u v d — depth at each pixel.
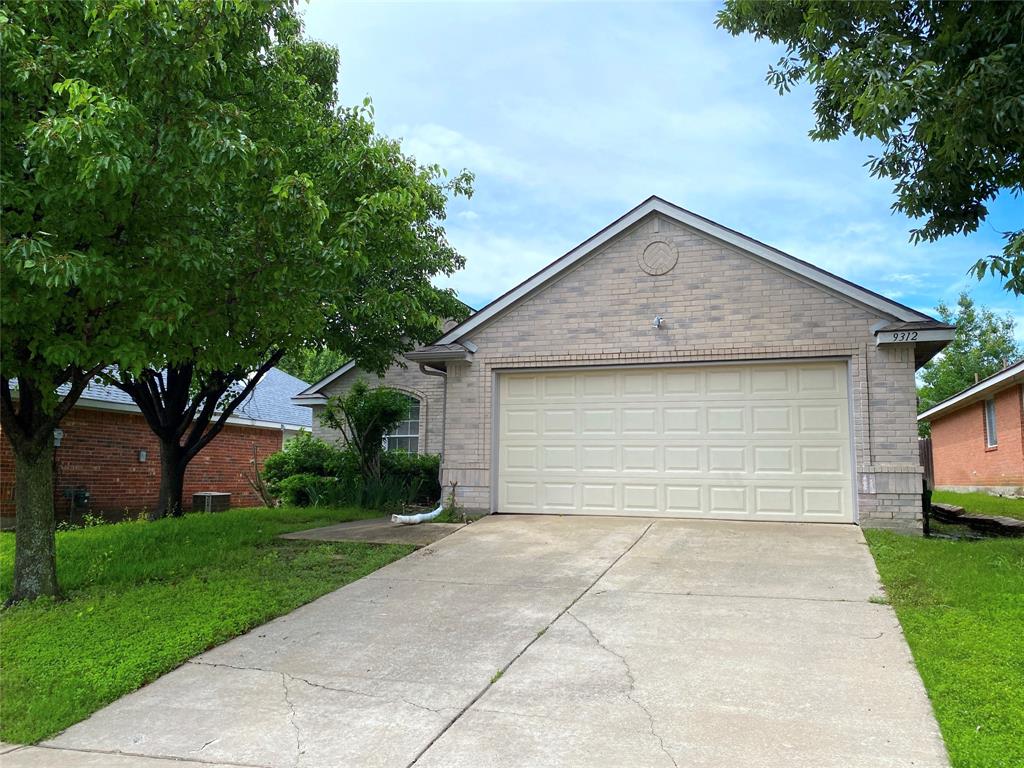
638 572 7.70
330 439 18.58
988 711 4.15
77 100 5.42
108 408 15.58
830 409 10.09
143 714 4.70
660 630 5.88
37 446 7.14
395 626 6.24
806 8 8.77
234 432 20.34
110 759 4.11
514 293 11.45
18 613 6.57
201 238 6.71
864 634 5.63
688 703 4.50
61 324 6.59
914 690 4.58
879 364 9.77
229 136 6.13
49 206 6.03
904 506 9.48
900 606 6.23
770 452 10.29
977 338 38.06
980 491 22.19
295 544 9.65
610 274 11.09
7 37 5.74
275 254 7.36
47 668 5.33
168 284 6.41
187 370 12.98
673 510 10.65
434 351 11.62
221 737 4.32
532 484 11.38
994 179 8.48
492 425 11.52
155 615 6.45
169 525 11.20
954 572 7.12
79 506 15.05
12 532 12.02
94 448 15.76
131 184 5.67
